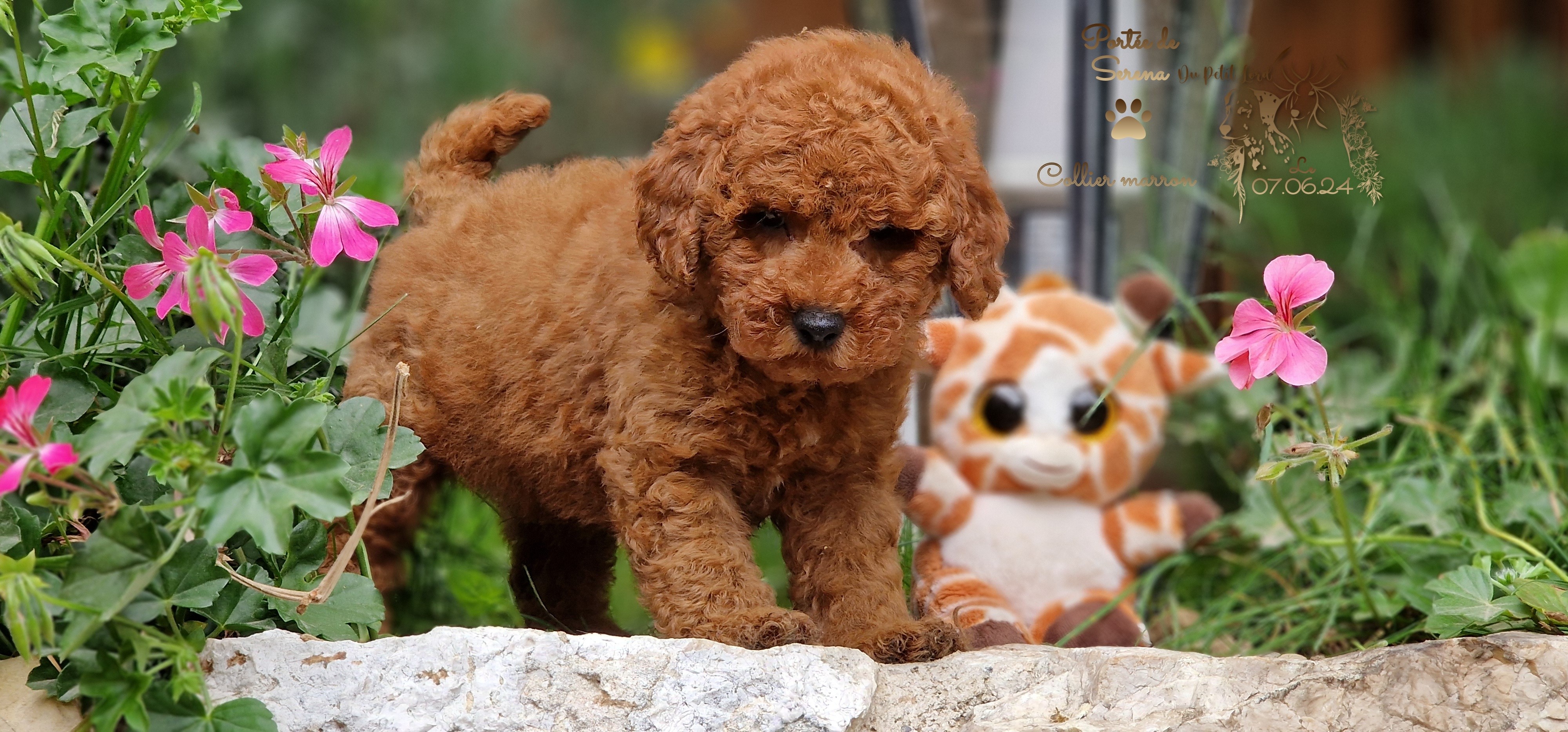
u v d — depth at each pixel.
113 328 2.65
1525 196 5.61
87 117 2.52
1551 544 2.97
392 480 2.26
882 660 2.22
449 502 3.44
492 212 2.67
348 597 2.23
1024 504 3.14
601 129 7.26
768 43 2.32
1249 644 3.16
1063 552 3.11
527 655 2.08
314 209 2.26
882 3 3.53
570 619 3.06
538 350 2.43
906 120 2.06
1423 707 2.00
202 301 2.02
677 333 2.22
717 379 2.21
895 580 2.38
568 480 2.50
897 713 2.09
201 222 2.18
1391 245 5.21
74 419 2.27
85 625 1.84
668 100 7.38
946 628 2.27
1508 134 5.90
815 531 2.38
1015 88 3.71
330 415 2.25
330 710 2.04
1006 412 3.15
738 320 2.01
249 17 5.74
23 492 2.14
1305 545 3.34
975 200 2.17
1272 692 2.06
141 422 1.92
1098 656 2.20
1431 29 6.63
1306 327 2.27
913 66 2.27
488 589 3.33
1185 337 4.12
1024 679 2.16
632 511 2.26
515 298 2.49
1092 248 3.72
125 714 1.90
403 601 3.09
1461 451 3.57
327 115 5.98
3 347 2.35
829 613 2.35
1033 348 3.16
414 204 2.86
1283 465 2.28
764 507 2.40
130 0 2.45
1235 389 3.96
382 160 5.01
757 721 1.98
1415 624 2.97
